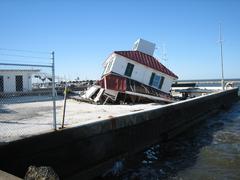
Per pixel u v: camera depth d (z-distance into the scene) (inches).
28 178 203.9
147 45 1091.9
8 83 1093.8
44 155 320.5
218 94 1135.0
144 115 513.7
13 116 523.5
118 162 438.6
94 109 655.8
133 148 481.4
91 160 386.3
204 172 398.6
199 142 577.0
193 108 810.2
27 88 1136.8
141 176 394.3
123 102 826.8
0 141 286.2
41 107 692.7
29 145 302.8
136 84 862.5
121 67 882.1
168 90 944.9
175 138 637.9
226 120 877.2
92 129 385.4
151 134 544.4
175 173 399.2
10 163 283.3
